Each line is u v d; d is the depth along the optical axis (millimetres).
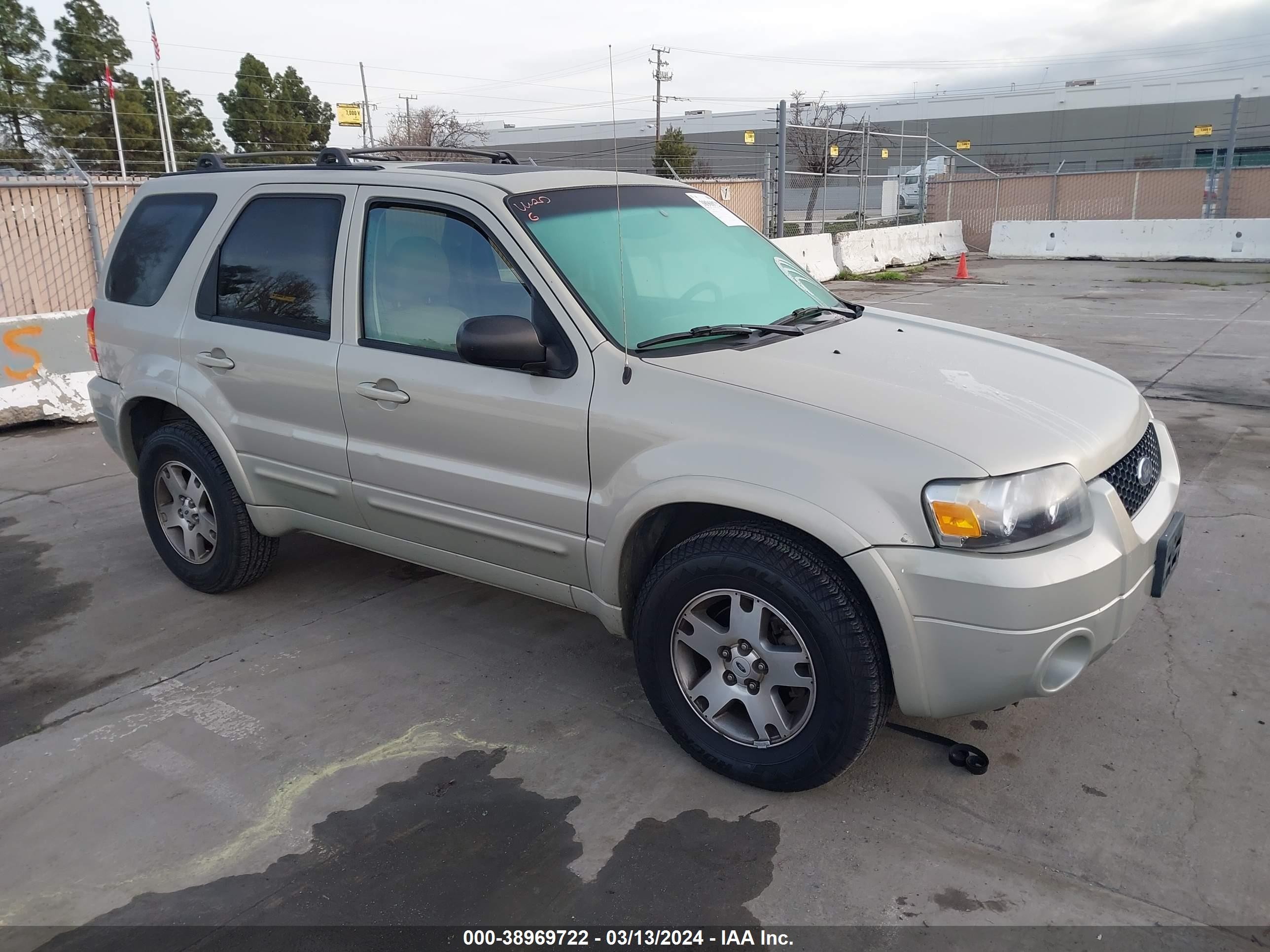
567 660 3885
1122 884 2584
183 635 4156
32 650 4055
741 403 2836
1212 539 4824
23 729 3471
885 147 27125
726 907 2537
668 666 3076
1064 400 3031
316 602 4465
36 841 2865
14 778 3180
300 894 2617
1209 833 2762
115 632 4203
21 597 4586
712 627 2980
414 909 2553
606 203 3619
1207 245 20016
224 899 2605
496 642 4047
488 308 3320
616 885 2623
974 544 2543
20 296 9391
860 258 19500
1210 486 5578
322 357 3693
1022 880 2607
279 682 3742
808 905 2537
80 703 3635
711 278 3637
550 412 3123
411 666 3844
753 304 3631
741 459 2764
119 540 5312
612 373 3037
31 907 2602
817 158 28500
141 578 4793
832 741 2775
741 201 19828
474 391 3281
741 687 2963
